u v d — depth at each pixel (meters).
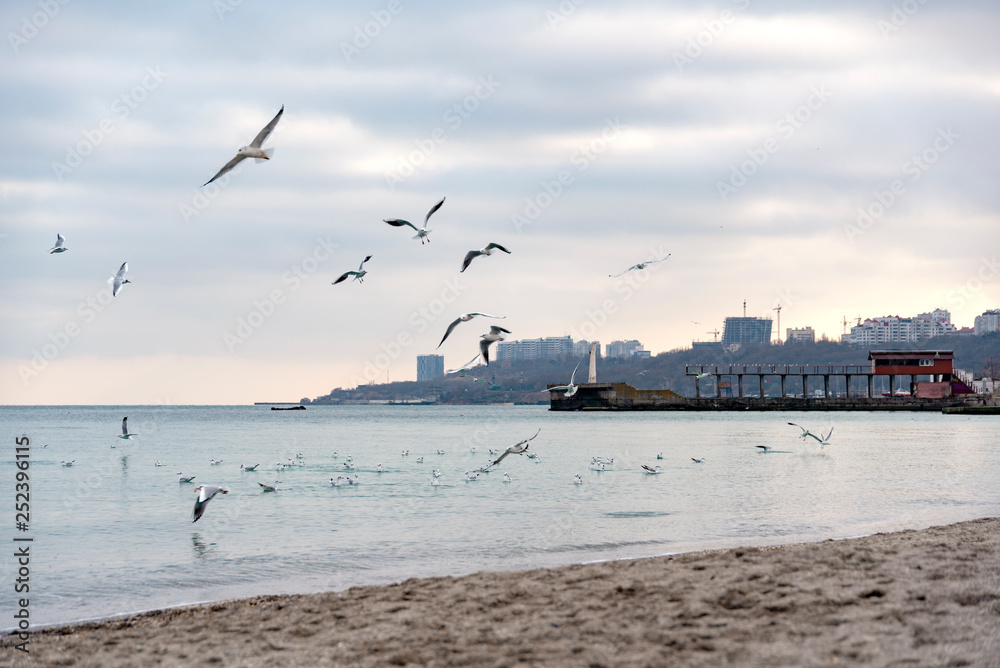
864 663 12.64
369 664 13.85
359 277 26.91
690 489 40.75
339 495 39.16
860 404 161.88
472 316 21.44
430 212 23.55
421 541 27.16
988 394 159.50
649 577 18.83
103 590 21.28
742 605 16.08
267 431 119.50
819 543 23.33
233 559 24.84
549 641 14.43
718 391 170.00
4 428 130.62
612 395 174.62
